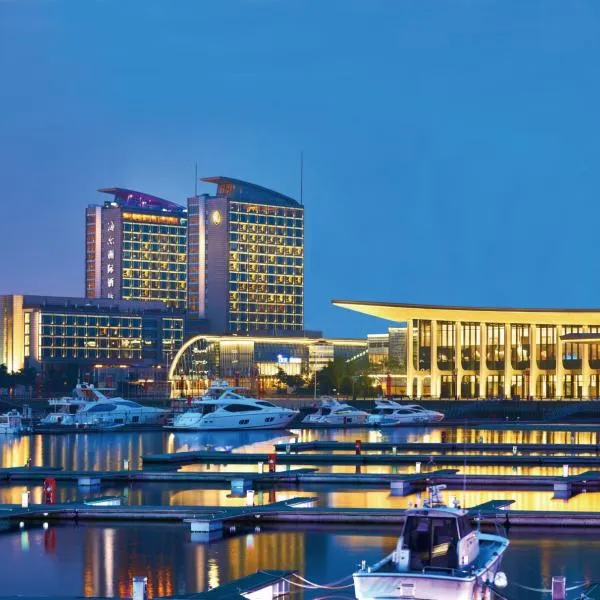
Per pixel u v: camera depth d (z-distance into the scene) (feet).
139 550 223.51
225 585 176.76
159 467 413.80
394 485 322.96
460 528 163.94
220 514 249.14
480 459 412.98
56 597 175.63
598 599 168.76
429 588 155.84
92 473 351.25
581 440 576.20
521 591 185.57
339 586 188.44
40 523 256.32
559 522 244.83
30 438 625.00
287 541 231.09
